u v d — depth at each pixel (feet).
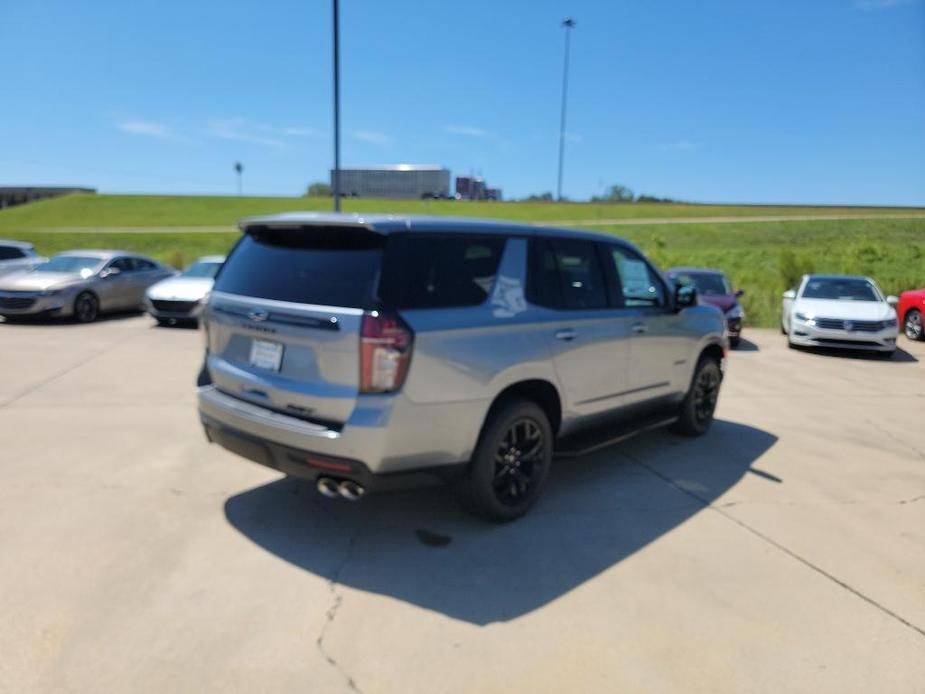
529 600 10.48
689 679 8.71
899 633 9.90
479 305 12.21
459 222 12.41
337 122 56.29
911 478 16.79
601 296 15.39
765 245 155.63
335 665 8.75
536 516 13.73
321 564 11.39
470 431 11.88
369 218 11.34
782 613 10.34
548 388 13.71
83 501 13.73
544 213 266.36
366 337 10.59
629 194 356.79
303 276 11.66
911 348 41.65
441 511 13.79
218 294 12.98
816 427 21.59
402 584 10.83
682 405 18.99
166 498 14.01
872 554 12.46
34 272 45.47
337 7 54.29
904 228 174.29
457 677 8.59
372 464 10.82
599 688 8.47
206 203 305.53
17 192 358.23
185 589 10.45
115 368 27.81
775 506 14.66
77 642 9.02
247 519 13.08
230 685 8.29
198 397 13.10
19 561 11.14
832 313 37.55
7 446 17.12
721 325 20.01
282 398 11.46
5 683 8.18
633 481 15.99
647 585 11.06
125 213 274.36
